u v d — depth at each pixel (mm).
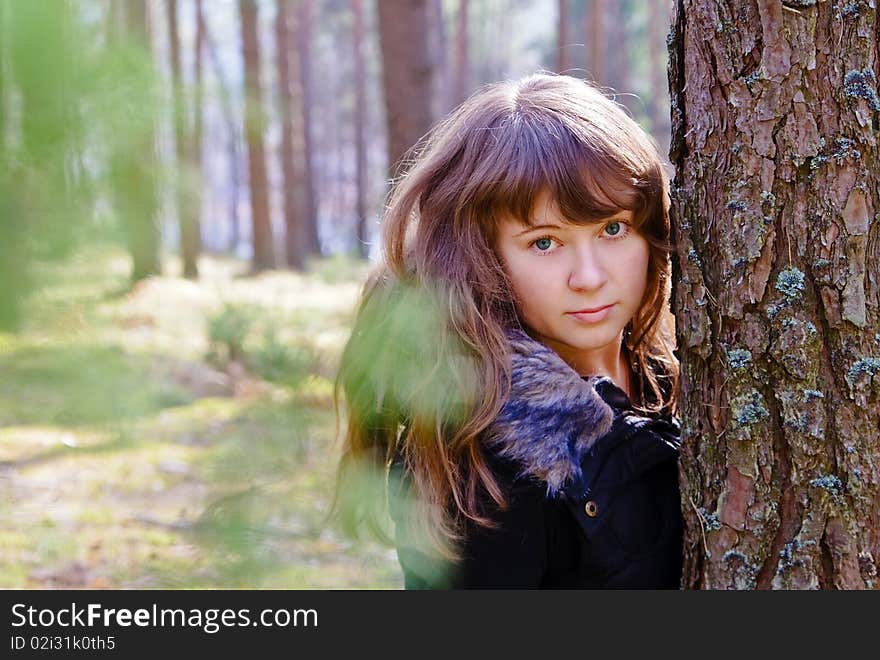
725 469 1213
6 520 3238
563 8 16312
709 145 1228
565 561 1245
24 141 641
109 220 674
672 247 1281
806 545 1162
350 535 1300
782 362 1166
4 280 651
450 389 1202
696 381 1250
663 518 1301
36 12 616
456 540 1232
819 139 1153
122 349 722
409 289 1276
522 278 1245
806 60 1155
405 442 1280
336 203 33438
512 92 1322
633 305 1288
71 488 3473
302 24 21172
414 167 1406
